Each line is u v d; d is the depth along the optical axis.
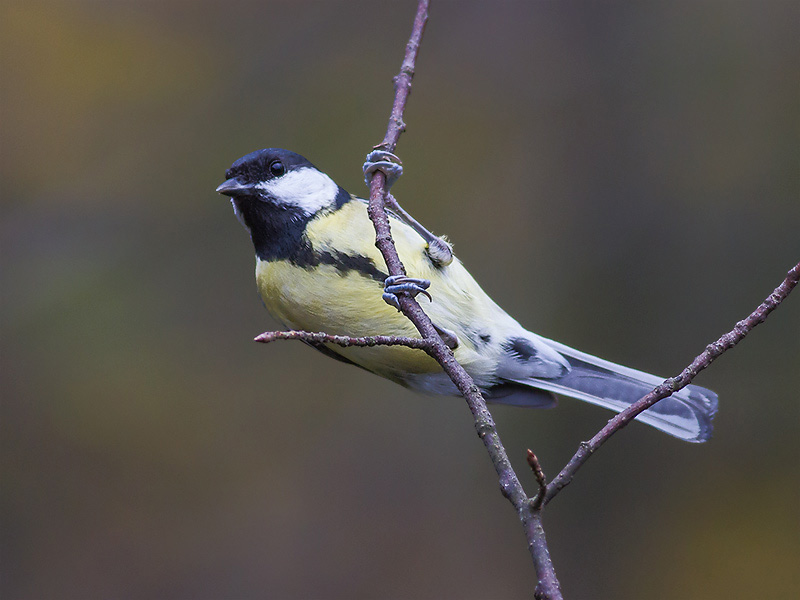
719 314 10.30
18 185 12.54
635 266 10.70
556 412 10.64
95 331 12.36
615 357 10.48
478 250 11.87
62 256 12.48
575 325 10.81
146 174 12.65
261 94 12.85
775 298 3.72
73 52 12.88
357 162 12.52
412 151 12.44
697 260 10.52
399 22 13.13
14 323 12.20
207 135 12.76
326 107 12.76
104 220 12.61
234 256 12.71
